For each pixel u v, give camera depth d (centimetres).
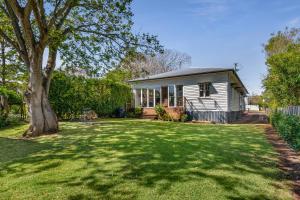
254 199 418
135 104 2670
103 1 1073
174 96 2344
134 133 1119
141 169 562
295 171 573
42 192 445
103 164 604
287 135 896
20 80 1859
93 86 2058
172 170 554
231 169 570
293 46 2014
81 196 427
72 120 1838
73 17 1223
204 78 2145
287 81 1526
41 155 714
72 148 798
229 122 2017
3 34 1112
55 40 1043
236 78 2225
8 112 1781
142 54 1242
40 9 1050
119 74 1312
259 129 1412
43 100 1142
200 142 898
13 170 577
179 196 424
